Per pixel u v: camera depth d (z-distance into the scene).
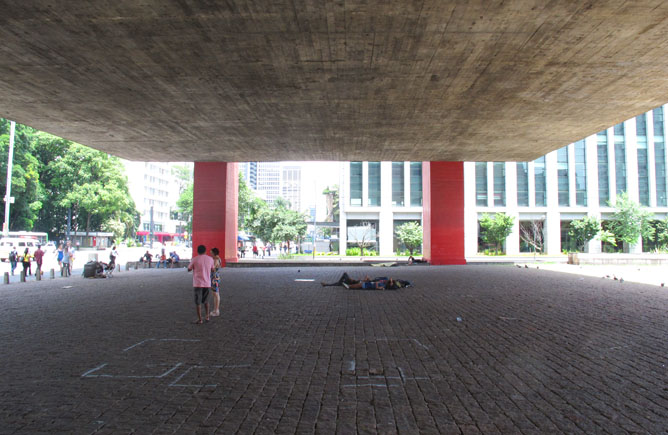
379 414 4.34
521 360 6.36
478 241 49.34
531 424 4.09
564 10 8.70
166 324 9.11
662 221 47.12
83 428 4.00
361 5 8.52
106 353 6.75
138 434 3.88
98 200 56.94
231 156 25.03
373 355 6.64
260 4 8.48
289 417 4.27
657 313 10.36
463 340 7.62
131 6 8.53
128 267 28.08
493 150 22.94
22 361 6.30
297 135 19.53
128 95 13.98
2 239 38.56
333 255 45.19
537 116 16.44
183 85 13.06
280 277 20.58
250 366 6.06
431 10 8.70
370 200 49.31
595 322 9.24
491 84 13.04
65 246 24.53
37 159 55.41
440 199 28.41
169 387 5.18
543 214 49.53
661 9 8.65
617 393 4.96
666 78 12.49
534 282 17.69
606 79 12.59
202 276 9.21
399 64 11.52
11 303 12.47
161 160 26.47
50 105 15.04
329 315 10.16
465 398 4.80
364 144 21.48
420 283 17.25
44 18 9.01
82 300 13.02
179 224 108.69
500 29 9.54
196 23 9.25
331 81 12.79
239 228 46.84
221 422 4.14
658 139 49.72
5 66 11.59
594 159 49.81
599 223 44.50
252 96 14.12
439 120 17.02
